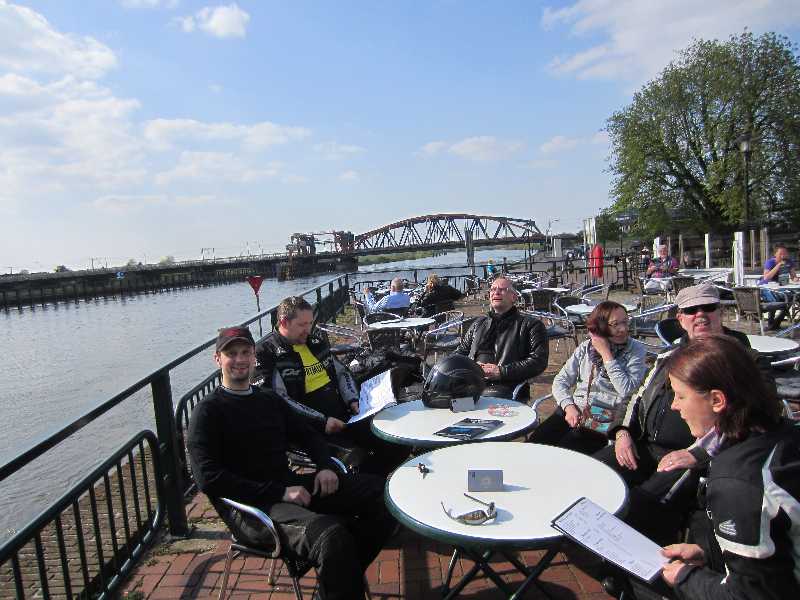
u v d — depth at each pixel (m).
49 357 22.81
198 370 13.30
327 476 2.77
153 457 3.48
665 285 12.02
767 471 1.46
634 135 30.56
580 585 2.78
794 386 3.65
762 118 28.33
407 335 8.46
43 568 2.54
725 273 14.40
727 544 1.50
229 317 33.84
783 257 10.64
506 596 2.57
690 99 29.12
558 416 3.74
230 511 2.62
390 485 2.34
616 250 33.53
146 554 3.34
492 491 2.24
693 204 31.06
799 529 1.41
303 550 2.36
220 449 2.71
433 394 3.41
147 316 40.38
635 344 3.41
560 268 23.05
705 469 2.44
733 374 1.58
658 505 2.55
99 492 5.02
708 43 28.83
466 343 4.71
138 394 11.26
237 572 3.10
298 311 3.74
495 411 3.32
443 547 3.24
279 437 2.88
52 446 2.31
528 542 1.85
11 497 6.61
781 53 27.61
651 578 1.68
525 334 4.34
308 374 3.78
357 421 3.55
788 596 1.44
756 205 27.80
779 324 9.09
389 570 3.05
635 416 2.93
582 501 2.00
